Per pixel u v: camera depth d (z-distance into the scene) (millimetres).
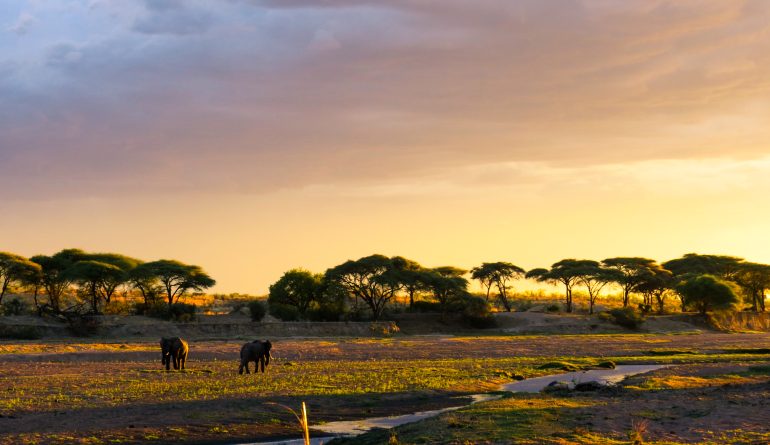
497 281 148500
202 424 27109
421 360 61062
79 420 27719
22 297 138250
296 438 25031
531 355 68062
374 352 69812
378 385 39281
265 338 91438
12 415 28672
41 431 25375
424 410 31094
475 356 66438
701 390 34125
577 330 119375
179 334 93438
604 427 23219
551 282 151000
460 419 25078
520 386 40469
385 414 30047
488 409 27625
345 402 33094
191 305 106562
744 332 132375
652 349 75438
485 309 123000
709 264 168125
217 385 39125
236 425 27078
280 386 38656
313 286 121062
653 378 40750
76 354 60594
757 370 46906
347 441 23297
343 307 121000
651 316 134750
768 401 28828
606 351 72625
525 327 119875
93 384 39875
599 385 35094
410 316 124875
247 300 183750
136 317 99812
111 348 69125
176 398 33719
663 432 22219
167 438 24734
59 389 37344
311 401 33188
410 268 133500
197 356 62562
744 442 20234
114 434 25062
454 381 41500
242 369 46281
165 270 110938
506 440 20938
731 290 133750
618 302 197375
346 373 46781
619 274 145875
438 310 130125
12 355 59312
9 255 107562
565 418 25203
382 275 121375
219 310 144375
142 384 39812
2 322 88500
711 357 62844
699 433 21906
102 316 96938
